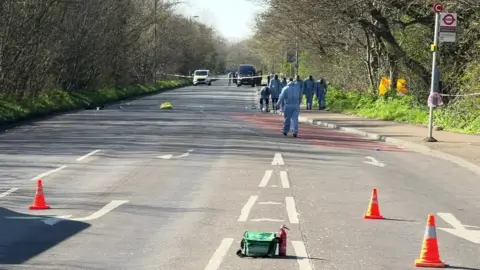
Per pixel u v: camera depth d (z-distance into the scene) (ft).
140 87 348.59
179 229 51.13
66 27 223.92
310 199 64.69
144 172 80.18
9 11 166.61
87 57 243.40
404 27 178.19
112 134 127.75
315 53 273.95
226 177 77.25
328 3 180.96
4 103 164.14
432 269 41.42
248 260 42.27
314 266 41.11
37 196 58.85
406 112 174.40
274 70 442.91
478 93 139.74
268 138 125.39
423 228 53.26
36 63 190.49
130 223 53.26
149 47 398.01
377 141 128.57
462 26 157.99
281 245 43.52
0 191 67.05
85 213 56.90
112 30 262.47
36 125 148.25
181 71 587.27
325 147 113.50
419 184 76.69
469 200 67.05
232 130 140.36
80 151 100.27
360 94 218.79
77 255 43.37
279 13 235.81
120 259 42.45
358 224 54.19
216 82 604.90
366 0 171.63
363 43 233.14
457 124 144.66
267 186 71.72
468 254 45.60
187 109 218.38
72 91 240.53
